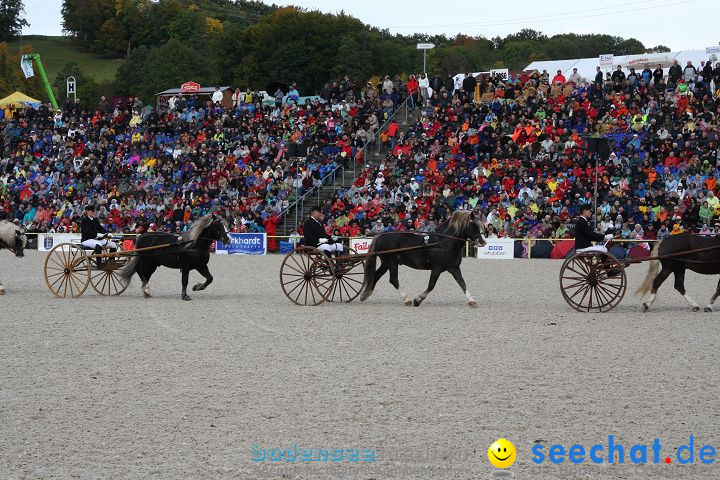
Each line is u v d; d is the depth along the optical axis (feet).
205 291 82.74
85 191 168.14
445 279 96.43
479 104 167.73
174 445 31.86
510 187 139.03
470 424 34.32
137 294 80.02
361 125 169.17
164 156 171.63
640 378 42.24
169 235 75.20
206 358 47.06
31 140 187.73
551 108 157.89
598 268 66.59
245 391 39.42
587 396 38.68
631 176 136.98
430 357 47.32
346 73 298.76
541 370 43.98
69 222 153.99
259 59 312.29
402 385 40.57
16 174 177.37
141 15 456.86
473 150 150.51
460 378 42.06
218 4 515.50
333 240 72.84
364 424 34.32
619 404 37.35
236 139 171.94
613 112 151.43
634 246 121.80
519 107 159.63
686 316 64.39
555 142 148.05
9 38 489.67
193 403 37.40
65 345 51.21
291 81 299.17
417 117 176.14
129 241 96.27
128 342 52.19
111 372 43.57
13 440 32.50
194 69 336.29
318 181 155.12
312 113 176.55
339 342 52.08
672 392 39.50
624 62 197.47
